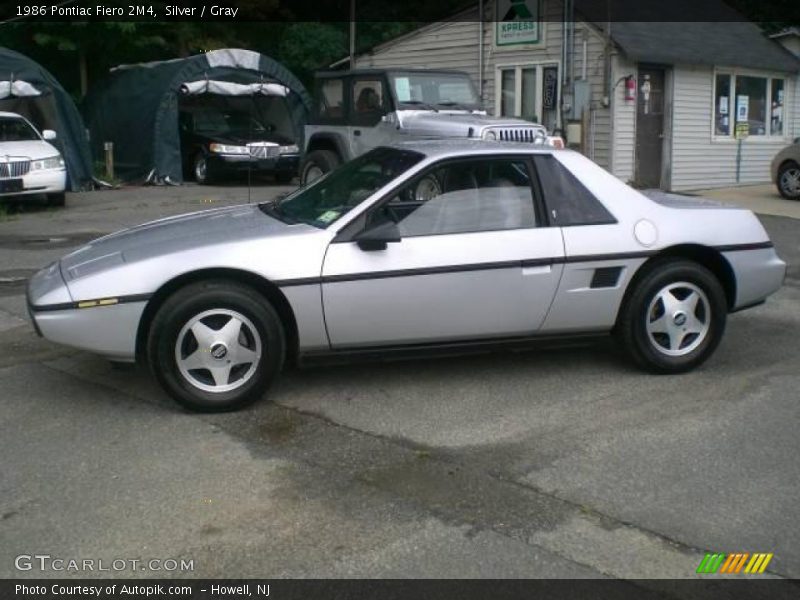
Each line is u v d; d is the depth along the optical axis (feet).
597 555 11.77
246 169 62.59
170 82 61.57
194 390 16.52
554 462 14.64
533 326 18.07
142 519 12.71
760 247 19.43
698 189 59.36
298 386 18.33
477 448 15.23
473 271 17.29
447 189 17.71
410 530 12.40
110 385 18.40
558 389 18.22
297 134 66.74
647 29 56.34
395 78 40.70
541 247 17.67
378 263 16.85
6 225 42.14
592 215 18.26
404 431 15.99
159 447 15.23
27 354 20.62
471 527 12.48
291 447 15.26
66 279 16.48
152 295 16.19
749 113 62.23
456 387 18.34
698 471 14.29
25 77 54.95
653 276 18.48
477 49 61.21
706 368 19.65
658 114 56.44
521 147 18.39
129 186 62.49
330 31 87.10
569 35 54.75
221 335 16.44
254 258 16.46
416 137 38.50
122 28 69.97
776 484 13.84
